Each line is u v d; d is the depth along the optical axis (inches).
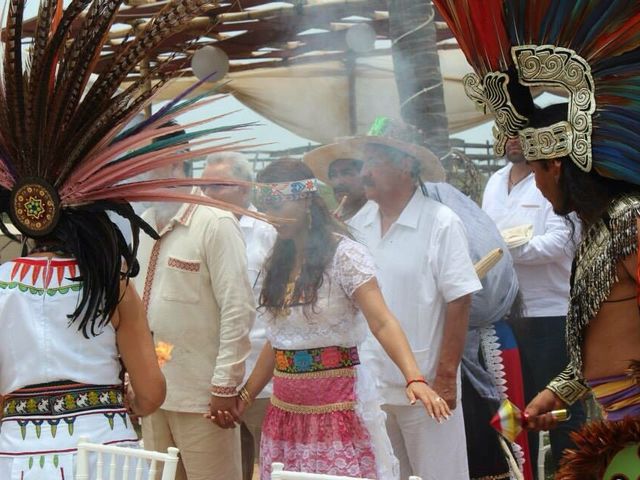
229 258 152.3
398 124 152.2
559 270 183.6
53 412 102.3
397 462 132.8
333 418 127.3
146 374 106.9
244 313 151.5
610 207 89.3
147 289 156.7
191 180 106.6
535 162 92.3
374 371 147.9
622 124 87.2
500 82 92.5
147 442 159.5
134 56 102.2
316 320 128.1
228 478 157.9
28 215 105.2
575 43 88.4
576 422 173.2
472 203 165.6
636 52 86.4
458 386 147.9
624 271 87.8
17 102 102.4
